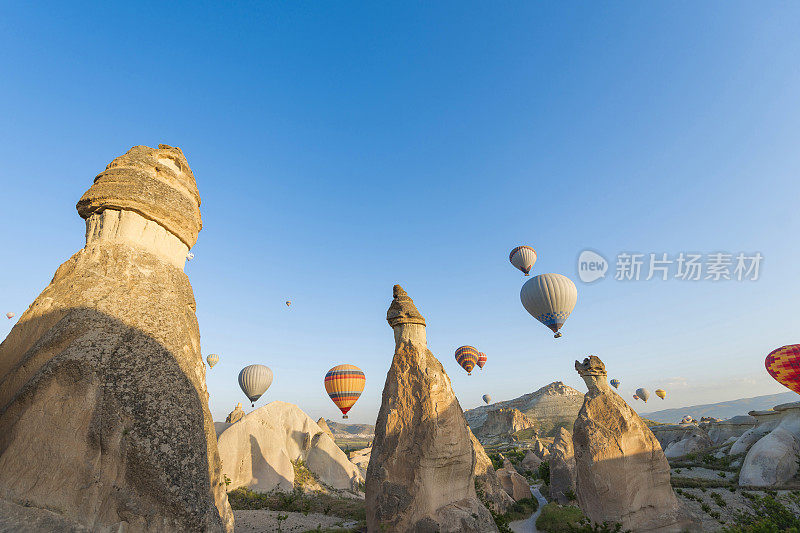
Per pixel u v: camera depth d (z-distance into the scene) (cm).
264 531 2289
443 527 1518
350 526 2286
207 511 762
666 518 1930
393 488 1605
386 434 1727
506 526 1878
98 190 1059
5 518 628
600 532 1845
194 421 838
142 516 704
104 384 774
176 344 935
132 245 1029
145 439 754
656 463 2052
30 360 805
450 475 1667
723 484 2902
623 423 2089
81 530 659
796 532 1800
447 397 1784
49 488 683
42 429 720
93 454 720
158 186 1130
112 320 870
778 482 2911
